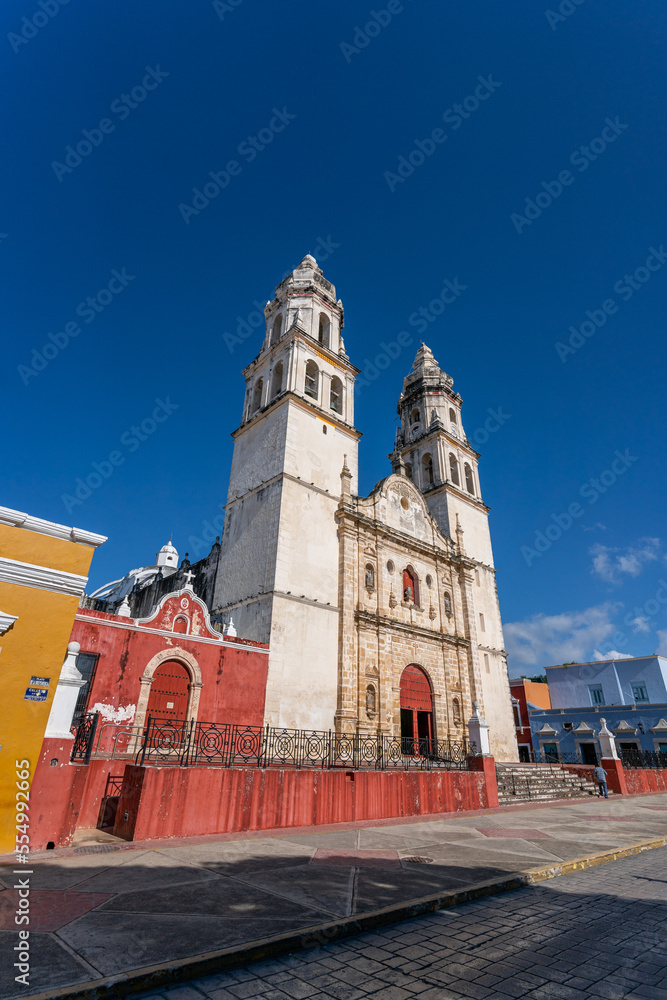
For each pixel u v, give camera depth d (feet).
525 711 148.25
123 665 56.03
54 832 29.58
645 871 30.63
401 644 89.35
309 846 34.04
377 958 17.47
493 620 117.70
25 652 29.94
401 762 67.56
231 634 69.26
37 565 31.40
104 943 17.02
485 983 15.56
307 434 90.27
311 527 83.46
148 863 27.53
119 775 40.98
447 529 116.67
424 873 27.45
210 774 37.86
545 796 72.49
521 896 24.94
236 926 19.01
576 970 16.57
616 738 130.31
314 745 69.51
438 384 136.87
